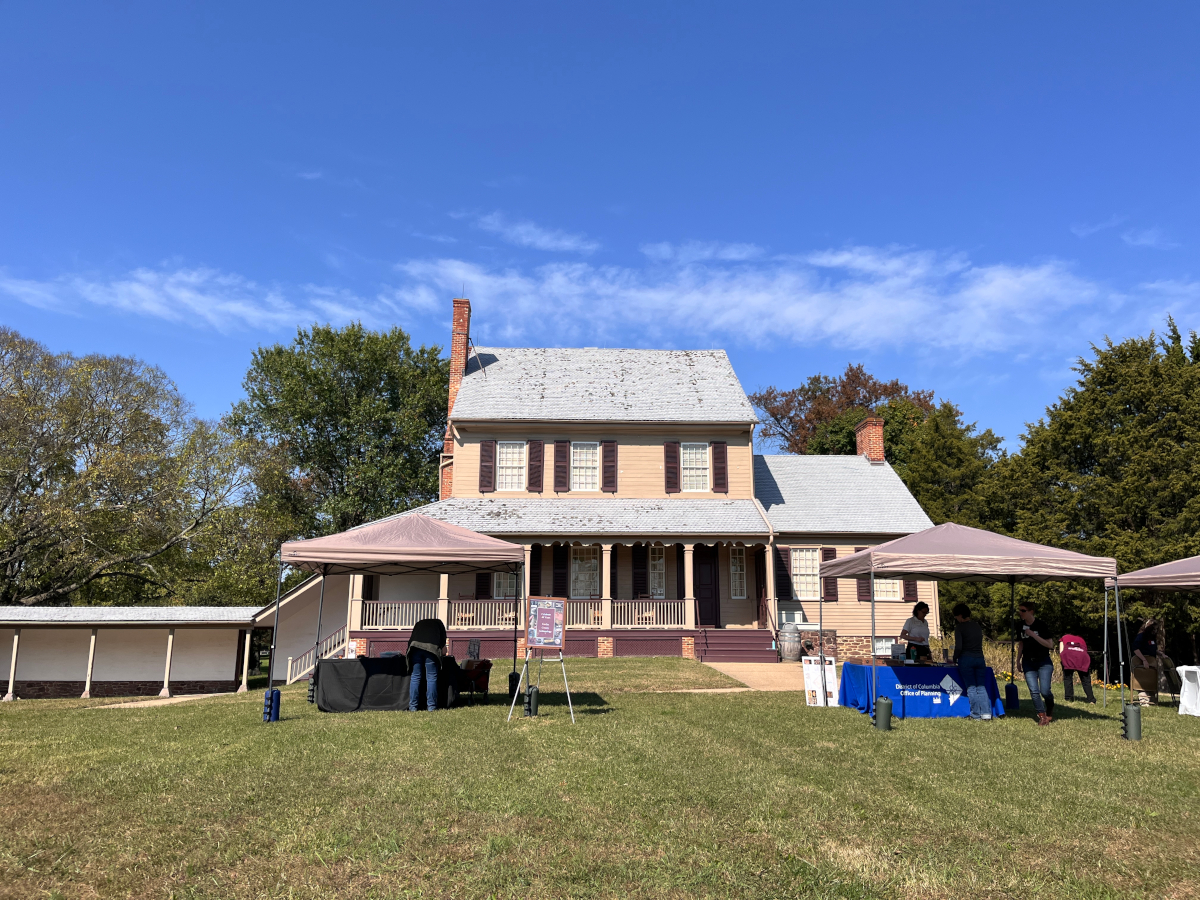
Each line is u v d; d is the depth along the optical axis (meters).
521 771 8.19
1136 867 5.77
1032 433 27.12
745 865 5.70
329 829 6.34
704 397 29.70
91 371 33.31
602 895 5.21
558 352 32.41
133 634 25.91
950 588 30.20
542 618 12.04
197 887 5.27
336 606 26.64
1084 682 15.28
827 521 27.70
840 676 14.54
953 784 7.95
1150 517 22.67
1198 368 23.38
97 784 7.71
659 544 26.25
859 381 52.31
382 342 44.31
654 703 13.43
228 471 33.88
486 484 27.88
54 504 30.03
